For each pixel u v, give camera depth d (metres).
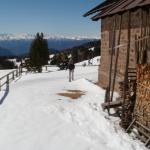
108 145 11.61
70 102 17.59
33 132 13.17
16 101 18.77
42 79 32.44
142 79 12.73
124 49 17.95
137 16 16.08
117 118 14.66
